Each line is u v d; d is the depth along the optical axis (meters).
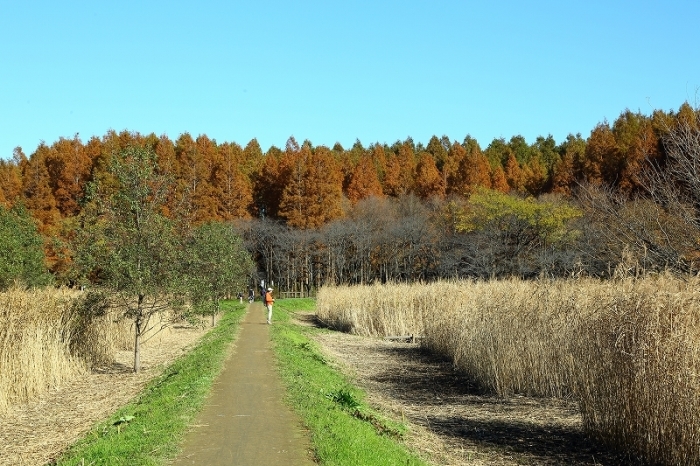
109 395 16.84
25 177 71.94
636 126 60.91
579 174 61.03
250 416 11.51
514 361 16.81
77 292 22.52
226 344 23.52
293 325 38.53
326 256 75.00
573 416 14.05
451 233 63.91
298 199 77.19
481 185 68.25
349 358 24.78
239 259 49.16
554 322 16.28
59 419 14.10
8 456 11.16
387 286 37.38
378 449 9.62
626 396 10.60
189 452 9.23
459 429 13.09
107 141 80.69
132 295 20.38
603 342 11.29
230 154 83.56
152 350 27.38
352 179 87.69
